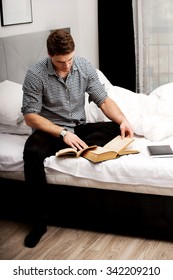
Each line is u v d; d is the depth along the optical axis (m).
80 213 2.40
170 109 2.78
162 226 2.23
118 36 3.80
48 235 2.40
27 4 3.18
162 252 2.16
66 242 2.32
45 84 2.49
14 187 2.53
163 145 2.37
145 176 2.15
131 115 2.78
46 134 2.47
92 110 2.96
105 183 2.26
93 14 3.92
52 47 2.34
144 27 3.75
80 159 2.29
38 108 2.50
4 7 2.94
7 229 2.50
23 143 2.61
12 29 3.05
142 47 3.80
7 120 2.72
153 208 2.21
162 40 3.74
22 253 2.23
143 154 2.30
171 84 3.05
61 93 2.54
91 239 2.34
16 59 3.07
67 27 3.77
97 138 2.53
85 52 4.06
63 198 2.40
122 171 2.19
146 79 3.88
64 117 2.60
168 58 3.76
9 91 2.82
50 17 3.51
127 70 3.85
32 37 3.22
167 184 2.12
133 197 2.24
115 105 2.67
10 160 2.45
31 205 2.46
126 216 2.29
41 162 2.32
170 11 3.64
